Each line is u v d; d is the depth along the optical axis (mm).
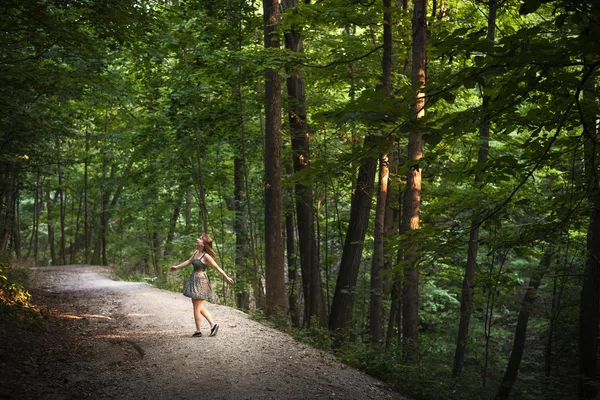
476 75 3893
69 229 44312
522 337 17594
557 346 17984
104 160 32562
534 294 17078
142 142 19656
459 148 12680
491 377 19906
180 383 6672
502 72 3846
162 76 17922
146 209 28578
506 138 10164
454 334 20906
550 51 3738
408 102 4016
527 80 4121
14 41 11117
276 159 13336
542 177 13680
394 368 8984
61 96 13547
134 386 6566
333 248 22531
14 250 30688
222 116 16328
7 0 9445
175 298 15023
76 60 12766
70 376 6859
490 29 12039
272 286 13164
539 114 5109
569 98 4617
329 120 4109
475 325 21453
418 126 3980
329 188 18891
